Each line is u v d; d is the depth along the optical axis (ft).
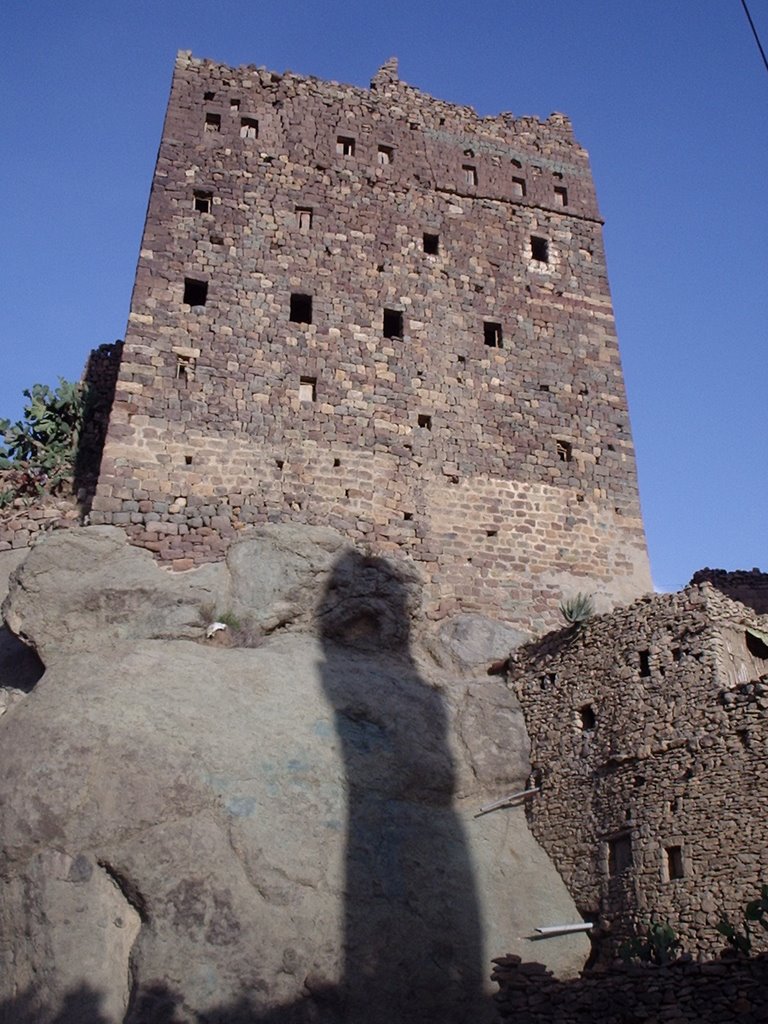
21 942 56.49
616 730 69.31
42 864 58.08
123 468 82.38
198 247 94.12
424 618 83.66
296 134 103.71
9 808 59.52
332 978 57.77
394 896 62.59
